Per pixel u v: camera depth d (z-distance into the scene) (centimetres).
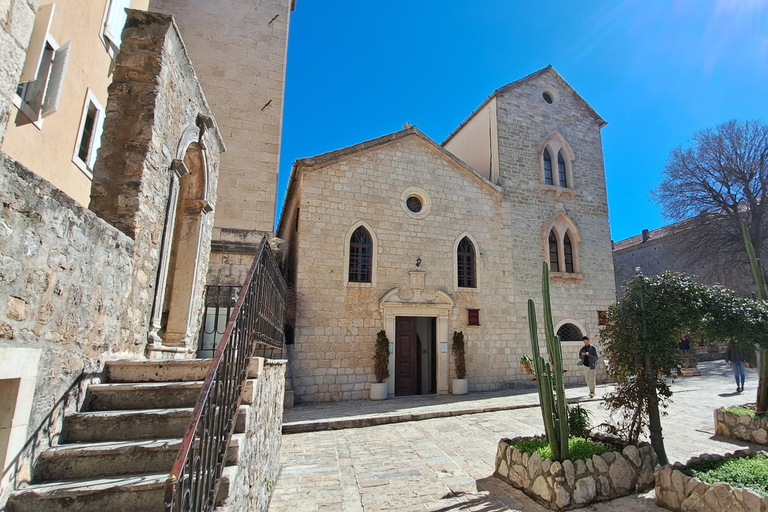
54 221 302
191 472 215
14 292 263
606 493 484
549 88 1814
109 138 461
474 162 1811
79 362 345
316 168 1330
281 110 1201
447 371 1346
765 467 466
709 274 2259
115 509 268
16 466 263
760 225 2130
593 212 1736
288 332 1301
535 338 540
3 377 247
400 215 1402
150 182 475
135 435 333
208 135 685
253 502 376
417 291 1359
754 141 2180
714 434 776
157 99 480
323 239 1291
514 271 1530
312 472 593
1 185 249
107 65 732
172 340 603
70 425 326
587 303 1616
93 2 665
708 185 2294
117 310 411
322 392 1196
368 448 720
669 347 559
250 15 1244
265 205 1123
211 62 1182
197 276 655
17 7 269
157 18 508
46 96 546
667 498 453
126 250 423
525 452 529
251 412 368
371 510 464
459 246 1489
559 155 1767
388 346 1272
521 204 1611
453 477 569
